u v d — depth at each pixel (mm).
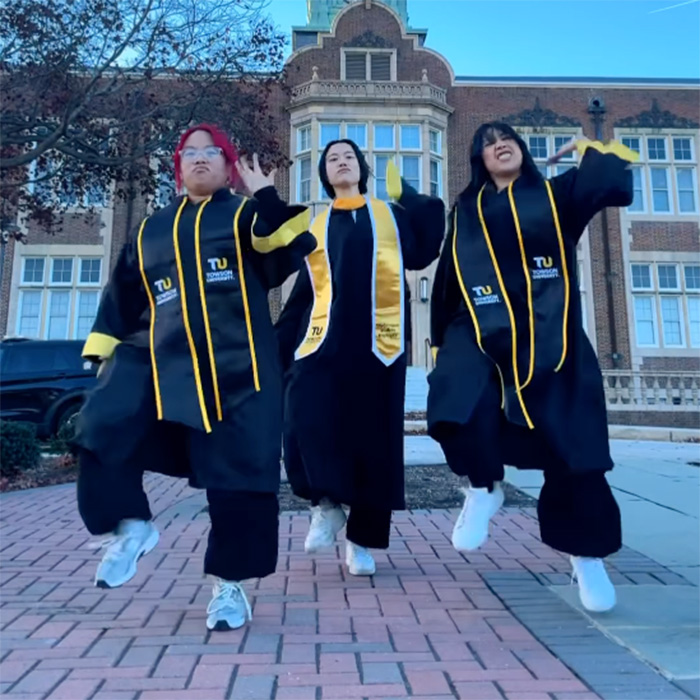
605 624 2826
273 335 2736
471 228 2877
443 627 2828
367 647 2592
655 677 2305
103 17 8133
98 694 2172
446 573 3711
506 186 2881
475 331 2768
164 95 10211
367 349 3324
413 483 7090
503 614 3000
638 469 8023
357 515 3584
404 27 19797
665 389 17391
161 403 2520
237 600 2811
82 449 2396
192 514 5492
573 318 2709
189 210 2748
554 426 2613
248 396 2574
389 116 18578
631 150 2689
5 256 18578
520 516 5375
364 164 3662
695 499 6020
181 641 2654
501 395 2730
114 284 2760
